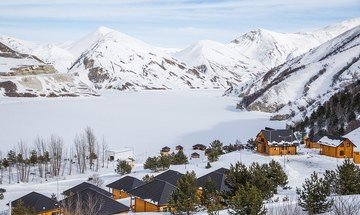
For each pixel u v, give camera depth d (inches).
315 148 4734.3
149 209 2635.3
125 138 6574.8
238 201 1583.4
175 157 4566.9
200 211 2235.5
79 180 4227.4
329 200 1669.5
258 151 4490.7
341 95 6560.0
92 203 2164.1
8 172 4680.1
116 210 2297.0
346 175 2128.4
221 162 4143.7
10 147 5674.2
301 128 6505.9
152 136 6791.3
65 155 5378.9
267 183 2150.6
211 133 7204.7
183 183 2112.5
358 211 1282.0
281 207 1567.4
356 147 4065.0
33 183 4163.4
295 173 3543.3
